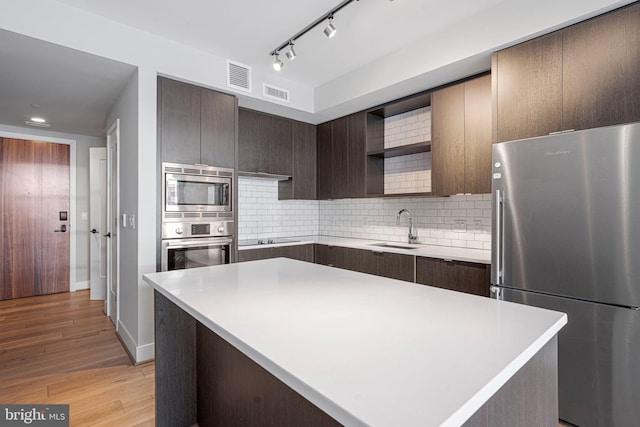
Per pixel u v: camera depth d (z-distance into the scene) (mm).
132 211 2756
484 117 2672
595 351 1772
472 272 2570
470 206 3201
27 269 4492
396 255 3139
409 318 1066
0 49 2277
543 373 1002
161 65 2686
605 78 1849
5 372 2463
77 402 2078
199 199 2979
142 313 2619
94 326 3422
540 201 1952
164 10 2318
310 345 855
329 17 2354
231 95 3191
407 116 3688
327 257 3910
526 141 2010
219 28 2559
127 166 2922
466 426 687
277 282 1591
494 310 1156
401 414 562
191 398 1809
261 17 2402
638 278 1636
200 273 1808
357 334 931
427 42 2674
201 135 2984
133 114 2705
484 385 656
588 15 1887
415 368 729
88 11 2328
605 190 1729
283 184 4332
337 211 4598
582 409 1822
